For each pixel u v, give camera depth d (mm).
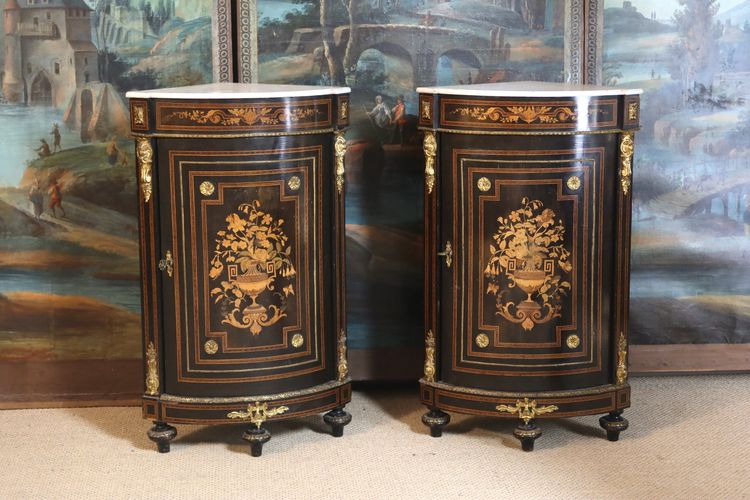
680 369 4145
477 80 3979
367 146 3982
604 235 3430
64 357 3979
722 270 4137
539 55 3977
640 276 4129
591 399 3465
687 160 4082
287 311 3436
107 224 3941
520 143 3332
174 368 3416
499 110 3312
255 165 3311
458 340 3488
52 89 3879
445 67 3965
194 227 3328
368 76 3949
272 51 3918
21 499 3139
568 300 3430
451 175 3410
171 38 3885
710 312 4152
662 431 3607
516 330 3432
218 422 3406
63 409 3914
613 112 3365
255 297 3387
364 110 3963
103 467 3369
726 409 3801
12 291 3947
